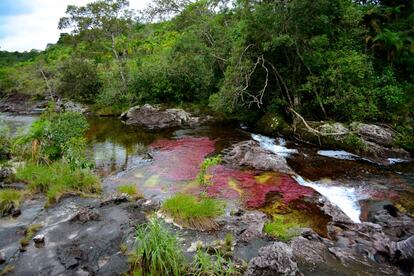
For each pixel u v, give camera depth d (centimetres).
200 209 873
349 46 1916
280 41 1744
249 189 1145
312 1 1708
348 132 1638
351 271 670
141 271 630
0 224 871
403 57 2080
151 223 713
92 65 3844
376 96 1798
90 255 714
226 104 1995
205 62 2675
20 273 653
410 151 1563
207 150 1662
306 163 1459
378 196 1098
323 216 950
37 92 4372
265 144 1767
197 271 613
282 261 629
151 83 2995
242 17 1959
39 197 1057
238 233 811
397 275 668
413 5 2214
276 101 2069
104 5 3136
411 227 870
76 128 1537
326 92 1884
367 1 2411
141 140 1988
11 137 1872
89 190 1117
